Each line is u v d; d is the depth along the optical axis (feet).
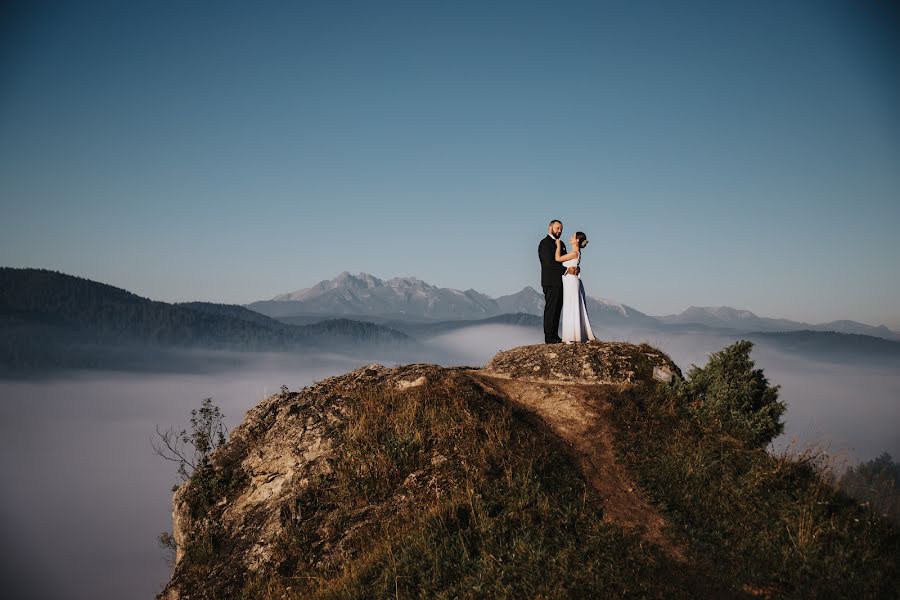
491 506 31.76
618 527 30.35
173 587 35.76
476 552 29.27
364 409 43.83
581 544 29.01
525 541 29.04
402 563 29.25
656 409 42.50
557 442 38.73
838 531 29.55
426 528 31.14
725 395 41.22
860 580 26.17
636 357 50.98
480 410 41.14
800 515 30.76
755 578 26.89
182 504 42.34
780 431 39.52
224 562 35.86
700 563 27.96
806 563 27.53
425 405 42.47
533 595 25.84
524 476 33.35
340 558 32.40
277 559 33.99
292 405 47.83
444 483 34.60
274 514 37.14
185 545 39.11
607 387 45.88
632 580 26.27
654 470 35.58
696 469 35.19
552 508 31.19
